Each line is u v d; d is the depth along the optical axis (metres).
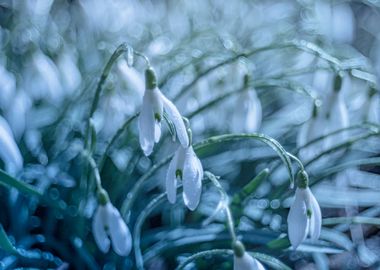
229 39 0.61
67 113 0.56
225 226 0.50
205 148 0.52
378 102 0.59
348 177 0.57
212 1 0.77
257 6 0.79
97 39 0.67
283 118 0.61
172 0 0.74
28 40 0.58
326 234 0.52
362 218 0.50
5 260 0.49
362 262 0.53
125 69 0.53
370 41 0.80
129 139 0.55
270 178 0.56
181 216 0.53
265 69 0.65
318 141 0.50
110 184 0.53
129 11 0.71
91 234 0.52
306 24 0.69
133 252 0.51
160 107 0.43
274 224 0.52
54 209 0.52
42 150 0.56
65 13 0.72
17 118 0.54
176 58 0.60
